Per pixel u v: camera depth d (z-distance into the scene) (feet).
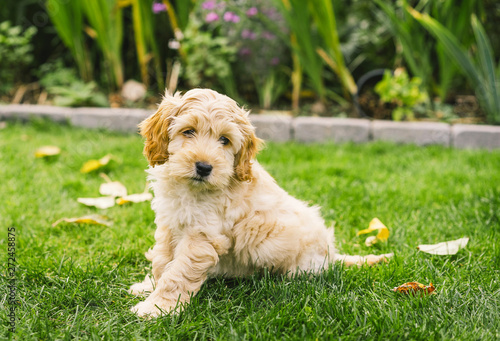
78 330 2.93
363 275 3.41
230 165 3.17
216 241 3.16
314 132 6.31
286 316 3.02
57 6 6.86
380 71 7.17
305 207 3.51
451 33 6.72
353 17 7.48
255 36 6.87
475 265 3.56
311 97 7.36
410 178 5.02
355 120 6.38
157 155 3.20
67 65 8.10
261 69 7.01
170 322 3.02
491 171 5.14
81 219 4.00
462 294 3.27
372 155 5.75
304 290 3.22
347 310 3.07
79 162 5.27
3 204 4.31
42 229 4.00
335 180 4.96
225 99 3.18
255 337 2.89
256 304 3.19
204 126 3.11
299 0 6.29
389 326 2.95
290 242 3.31
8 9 7.84
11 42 7.16
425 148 5.90
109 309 3.16
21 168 5.02
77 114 6.63
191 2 7.22
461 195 4.56
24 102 7.33
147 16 7.02
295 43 6.72
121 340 2.90
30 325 2.96
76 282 3.33
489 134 6.01
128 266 3.60
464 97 7.20
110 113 6.58
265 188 3.35
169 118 3.17
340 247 3.89
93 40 7.80
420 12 7.16
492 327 2.99
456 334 2.93
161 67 7.75
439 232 4.03
